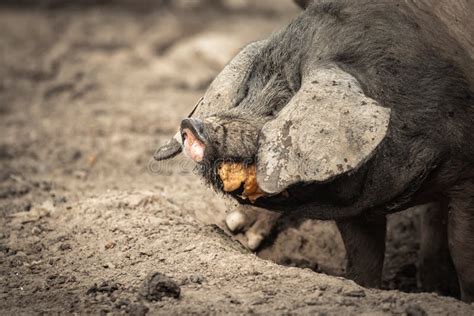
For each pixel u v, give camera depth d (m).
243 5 90.75
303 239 31.94
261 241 31.50
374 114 21.58
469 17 24.98
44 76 59.66
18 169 39.84
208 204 32.12
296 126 21.77
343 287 22.47
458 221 25.95
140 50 66.50
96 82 59.00
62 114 51.34
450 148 24.80
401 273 32.38
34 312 22.20
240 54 26.39
